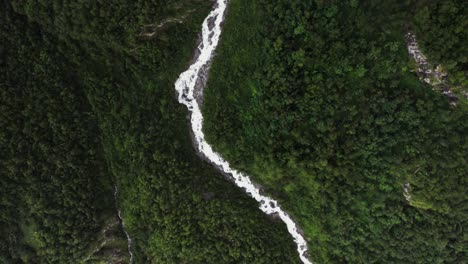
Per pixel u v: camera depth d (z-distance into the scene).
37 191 50.25
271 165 47.81
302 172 47.41
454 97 40.09
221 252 51.72
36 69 49.56
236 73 48.12
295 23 42.88
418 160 41.97
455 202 42.34
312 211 49.88
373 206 46.12
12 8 47.81
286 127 46.16
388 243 46.75
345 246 49.50
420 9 37.53
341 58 41.78
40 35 49.50
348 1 40.66
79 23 47.19
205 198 51.41
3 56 48.69
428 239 44.62
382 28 40.03
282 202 51.53
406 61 40.34
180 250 51.44
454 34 36.81
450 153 41.09
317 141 45.38
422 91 41.12
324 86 43.25
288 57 43.91
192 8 47.84
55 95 50.66
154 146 51.56
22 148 49.50
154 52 50.09
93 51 50.25
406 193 44.44
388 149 43.41
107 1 45.78
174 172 50.88
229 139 49.56
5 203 49.75
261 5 44.91
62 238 50.72
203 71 51.25
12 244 50.47
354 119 43.59
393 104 41.59
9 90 48.25
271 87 45.53
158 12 46.56
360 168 45.00
